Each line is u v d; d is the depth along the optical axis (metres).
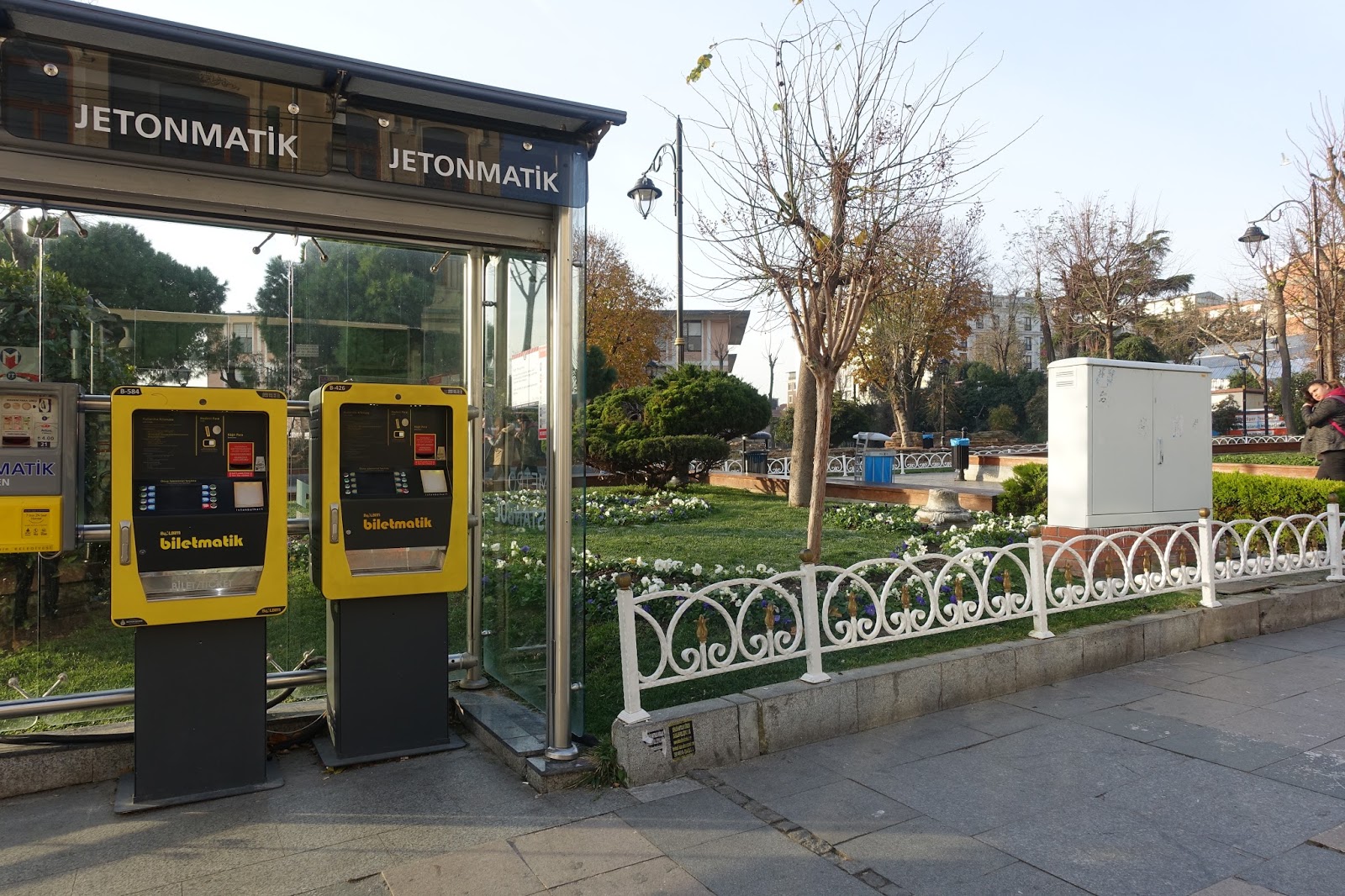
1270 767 3.96
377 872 3.11
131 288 4.62
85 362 4.50
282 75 3.52
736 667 4.17
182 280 4.75
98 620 4.42
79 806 3.70
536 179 3.99
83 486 4.21
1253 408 35.53
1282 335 23.81
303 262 5.04
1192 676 5.36
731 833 3.36
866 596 6.41
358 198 3.80
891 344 32.56
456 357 5.34
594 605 6.22
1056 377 7.24
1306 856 3.13
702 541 9.16
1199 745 4.23
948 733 4.41
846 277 6.80
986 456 21.39
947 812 3.52
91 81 3.23
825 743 4.29
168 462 3.74
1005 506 11.50
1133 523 7.23
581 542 4.08
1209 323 35.78
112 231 4.57
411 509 4.17
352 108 3.65
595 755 3.95
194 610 3.67
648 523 11.03
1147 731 4.41
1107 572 6.32
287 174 3.64
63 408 3.82
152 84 3.33
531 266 4.57
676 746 3.89
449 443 4.34
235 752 3.81
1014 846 3.23
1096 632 5.48
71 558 4.35
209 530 3.69
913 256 11.62
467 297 5.29
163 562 3.61
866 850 3.21
